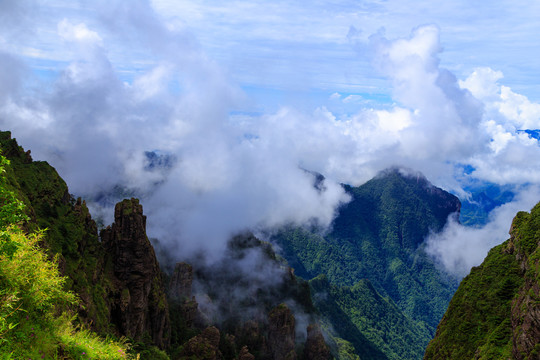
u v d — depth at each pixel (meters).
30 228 37.19
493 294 53.84
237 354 113.12
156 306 79.62
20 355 12.38
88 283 58.25
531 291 40.69
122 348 16.73
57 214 61.03
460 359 52.00
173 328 99.88
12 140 67.94
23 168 64.31
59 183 69.31
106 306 61.88
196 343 74.81
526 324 39.16
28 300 14.05
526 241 53.59
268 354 120.38
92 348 14.98
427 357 60.78
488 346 46.50
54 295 15.52
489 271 57.69
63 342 14.35
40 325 14.12
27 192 58.66
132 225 73.12
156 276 84.81
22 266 14.23
